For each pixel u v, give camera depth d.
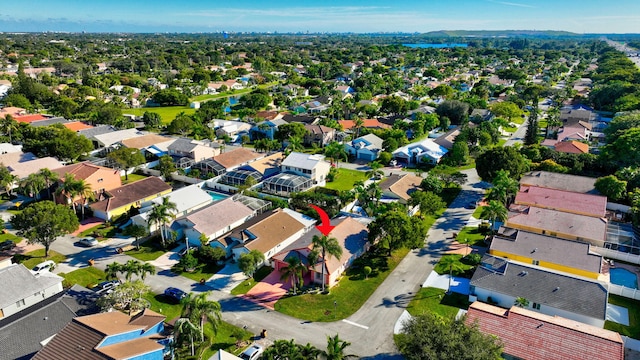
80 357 42.25
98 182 95.06
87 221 86.38
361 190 86.62
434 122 156.38
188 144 122.69
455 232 81.50
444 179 103.94
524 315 51.09
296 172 106.75
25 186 86.06
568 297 56.31
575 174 108.44
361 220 82.06
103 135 132.75
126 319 50.22
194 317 48.28
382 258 72.38
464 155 118.69
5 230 81.62
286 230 77.75
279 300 61.50
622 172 98.19
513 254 68.25
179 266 70.19
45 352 43.75
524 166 98.94
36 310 52.03
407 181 98.81
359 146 130.50
